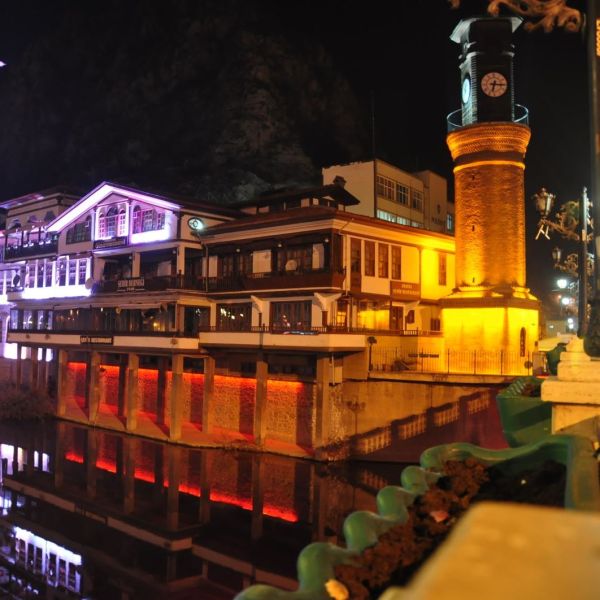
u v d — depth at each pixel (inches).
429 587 46.7
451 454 306.0
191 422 1761.8
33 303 2261.3
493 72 1547.7
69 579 880.3
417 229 1704.0
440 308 1694.1
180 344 1579.7
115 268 2095.2
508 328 1471.5
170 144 3880.4
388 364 1439.5
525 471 286.4
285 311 1578.5
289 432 1509.6
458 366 1504.7
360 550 208.4
